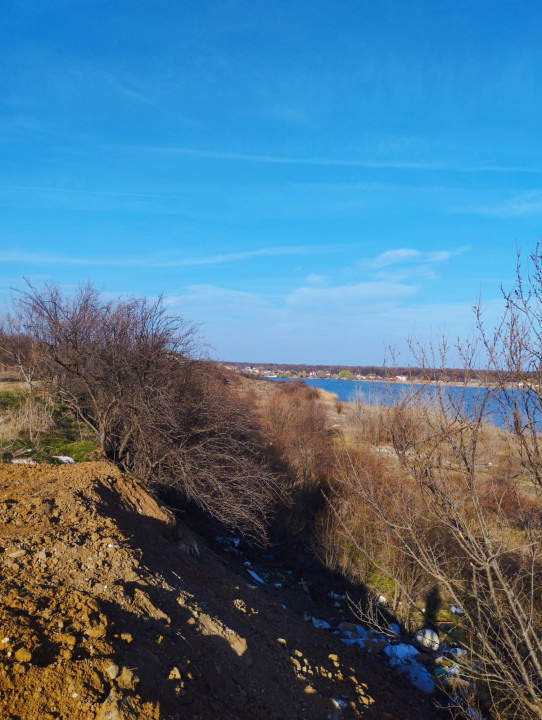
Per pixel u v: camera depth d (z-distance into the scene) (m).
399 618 9.21
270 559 11.63
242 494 10.25
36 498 5.76
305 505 13.27
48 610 3.58
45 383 10.90
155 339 9.77
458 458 4.42
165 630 4.12
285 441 15.58
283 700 4.58
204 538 10.52
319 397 32.12
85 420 10.16
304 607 9.45
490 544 4.42
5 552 4.46
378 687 6.35
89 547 4.88
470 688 6.95
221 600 5.82
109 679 3.12
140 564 4.95
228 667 4.36
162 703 3.21
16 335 12.68
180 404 9.94
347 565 10.76
